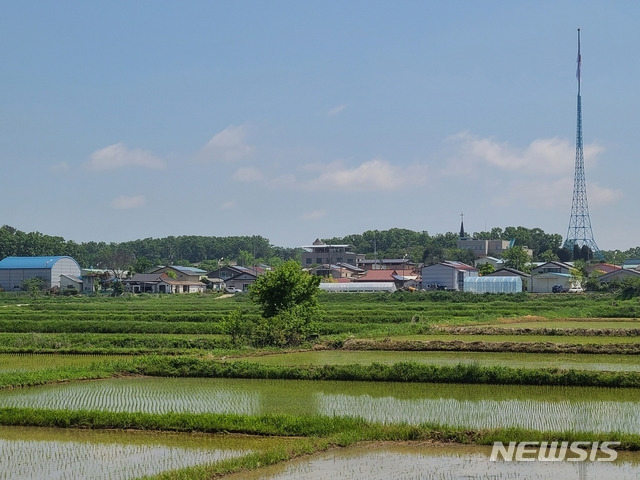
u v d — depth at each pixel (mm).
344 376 39062
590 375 36406
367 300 109250
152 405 32719
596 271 143375
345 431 26859
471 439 26078
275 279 56000
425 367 38500
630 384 35844
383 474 22641
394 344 50250
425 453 24938
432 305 93688
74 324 65625
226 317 57812
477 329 59781
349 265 173000
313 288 56875
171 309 86938
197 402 33312
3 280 150250
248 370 40344
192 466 23484
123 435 27891
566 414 29828
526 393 34719
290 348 51062
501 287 126500
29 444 26625
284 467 23453
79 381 39500
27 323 66000
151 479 21656
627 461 23766
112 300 115250
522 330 58469
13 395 35344
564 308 86500
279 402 33125
